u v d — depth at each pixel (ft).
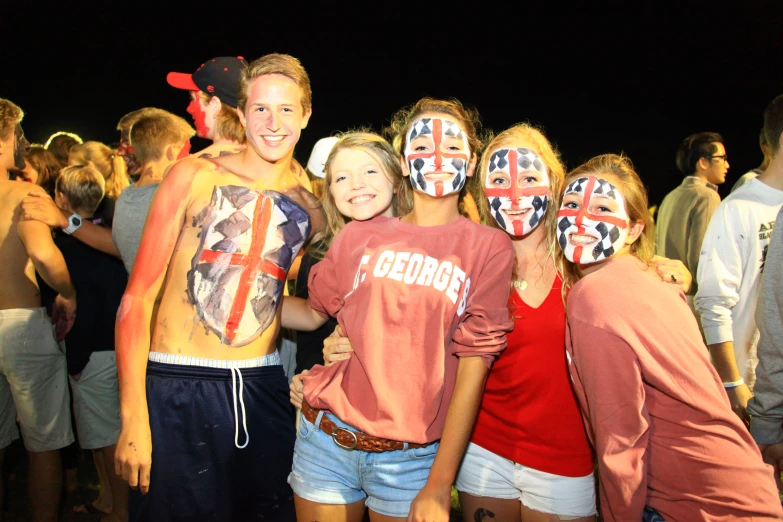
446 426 6.33
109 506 11.76
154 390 7.30
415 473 6.58
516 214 7.19
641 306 6.03
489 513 7.52
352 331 6.62
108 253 10.98
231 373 7.46
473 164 7.27
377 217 7.38
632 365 5.90
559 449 7.18
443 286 6.51
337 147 7.66
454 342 6.61
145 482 7.04
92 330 10.85
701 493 5.96
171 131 10.30
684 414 6.02
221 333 7.46
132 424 6.99
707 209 13.28
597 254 6.64
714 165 13.70
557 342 7.13
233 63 9.38
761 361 7.23
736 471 5.89
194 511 7.30
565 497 7.17
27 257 10.10
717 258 8.97
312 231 8.22
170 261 7.52
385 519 6.59
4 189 10.09
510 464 7.40
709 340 9.02
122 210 9.75
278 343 9.46
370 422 6.40
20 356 9.93
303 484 6.83
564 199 6.84
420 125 7.04
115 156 13.96
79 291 10.88
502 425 7.42
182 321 7.45
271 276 7.72
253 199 7.70
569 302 6.33
